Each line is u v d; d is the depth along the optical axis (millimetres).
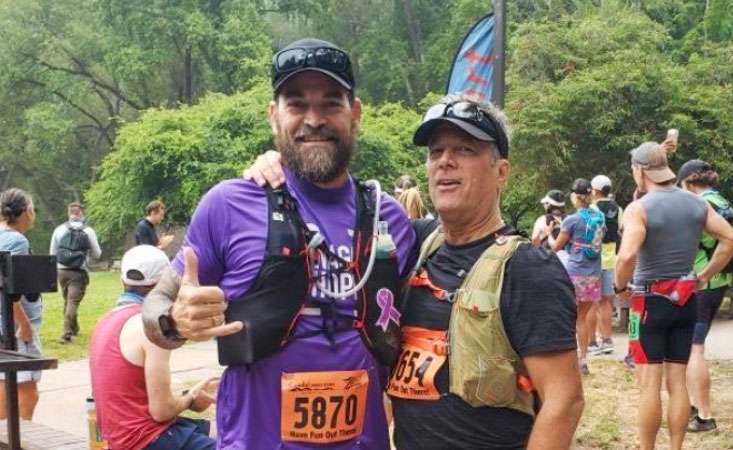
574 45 22203
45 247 42438
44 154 38969
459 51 7480
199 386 3871
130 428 3602
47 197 43062
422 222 2668
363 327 2312
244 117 28047
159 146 27375
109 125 40531
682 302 4535
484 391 2180
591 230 7758
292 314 2242
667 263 4535
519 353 2186
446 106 2328
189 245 2311
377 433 2389
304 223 2314
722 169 20672
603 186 9539
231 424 2291
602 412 6383
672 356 4676
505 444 2211
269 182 2336
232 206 2309
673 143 6656
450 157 2322
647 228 4531
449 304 2291
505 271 2209
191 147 27453
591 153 21359
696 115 21250
